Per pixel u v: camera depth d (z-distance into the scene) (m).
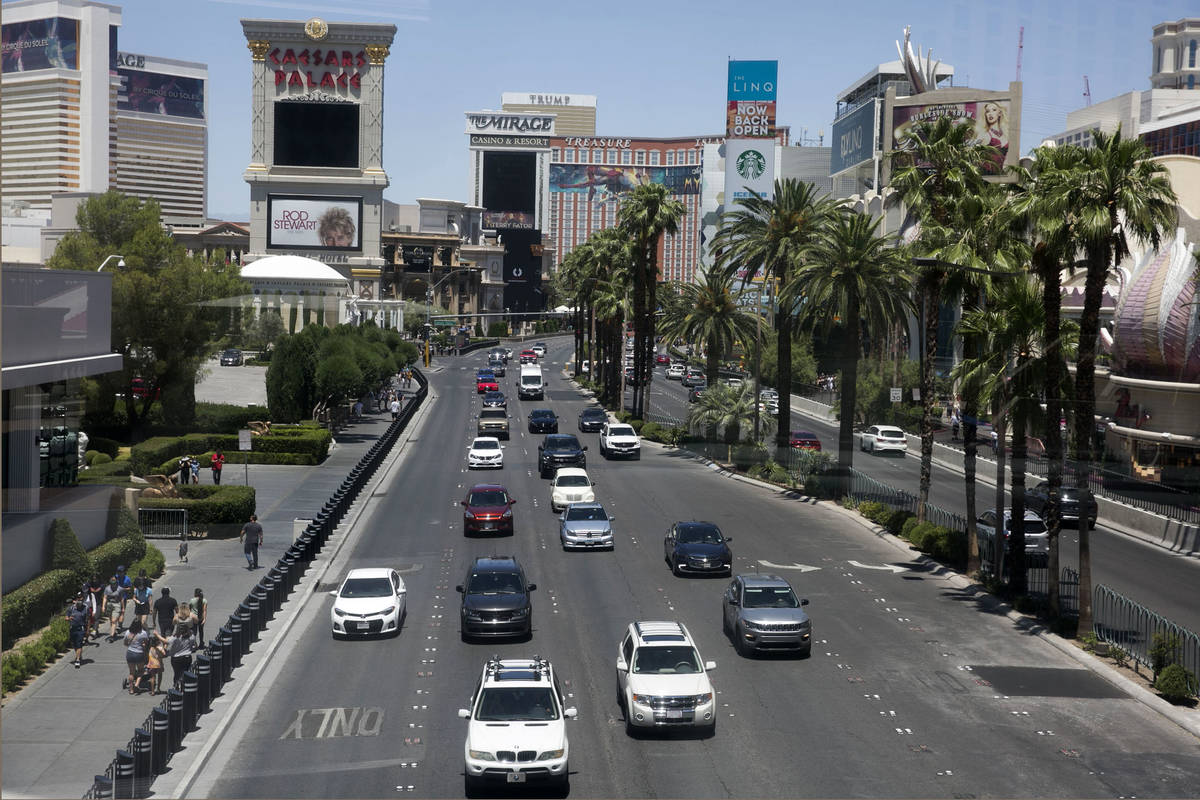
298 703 21.16
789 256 55.41
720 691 22.27
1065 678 23.48
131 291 37.47
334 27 140.38
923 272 36.38
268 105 141.62
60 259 40.38
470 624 25.42
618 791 16.97
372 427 74.31
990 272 30.02
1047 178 28.53
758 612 24.78
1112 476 40.78
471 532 38.59
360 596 26.73
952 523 40.62
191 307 38.69
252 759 18.19
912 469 54.28
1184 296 37.97
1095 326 28.45
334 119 142.25
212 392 62.59
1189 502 38.53
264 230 142.38
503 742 16.97
